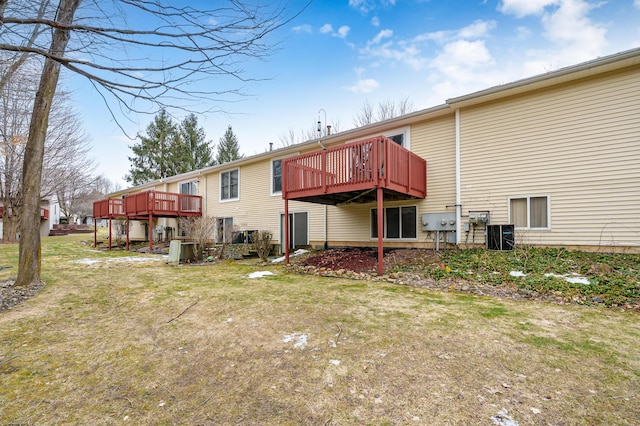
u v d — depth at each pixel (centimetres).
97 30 339
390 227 965
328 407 206
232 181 1520
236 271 820
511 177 743
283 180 873
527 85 699
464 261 683
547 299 466
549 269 575
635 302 422
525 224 726
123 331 365
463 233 809
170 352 303
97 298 526
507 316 390
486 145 780
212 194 1628
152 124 2775
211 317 412
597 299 443
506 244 723
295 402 213
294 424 189
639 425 183
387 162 672
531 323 363
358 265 766
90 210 4250
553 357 273
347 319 388
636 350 286
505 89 720
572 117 674
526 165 725
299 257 1019
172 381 246
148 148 2902
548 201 697
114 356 296
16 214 1914
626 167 616
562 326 351
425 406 204
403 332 339
